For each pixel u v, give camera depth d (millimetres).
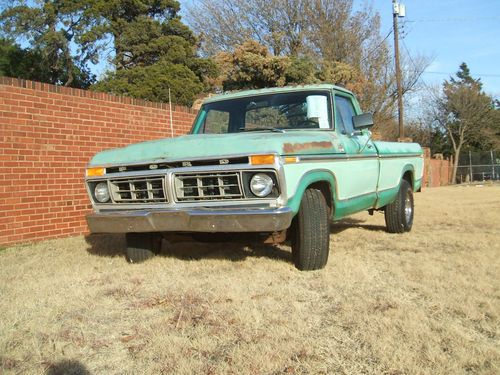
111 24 27438
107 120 8578
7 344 3391
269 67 23750
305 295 4348
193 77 23406
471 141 45062
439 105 43938
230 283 4703
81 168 8125
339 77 26750
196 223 4672
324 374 2922
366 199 6457
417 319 3676
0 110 7027
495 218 9492
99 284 4875
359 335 3447
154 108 9531
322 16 31516
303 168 4832
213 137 5125
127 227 5023
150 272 5270
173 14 29531
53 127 7711
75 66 29453
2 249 6801
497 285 4590
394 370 2932
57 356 3234
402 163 7680
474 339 3363
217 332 3535
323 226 5031
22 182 7293
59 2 28250
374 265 5410
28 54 28172
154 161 4965
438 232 7836
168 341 3375
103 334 3600
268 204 4602
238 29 32750
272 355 3141
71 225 7965
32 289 4688
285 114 5996
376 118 32500
